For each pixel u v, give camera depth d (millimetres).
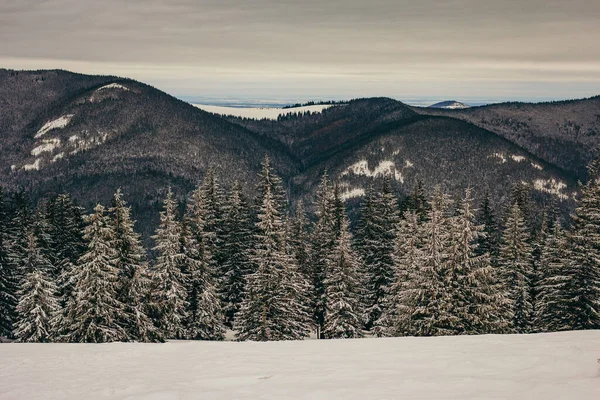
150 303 33906
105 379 11805
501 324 30688
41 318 33000
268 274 36000
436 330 30312
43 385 11469
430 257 30688
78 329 30328
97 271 30172
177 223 36719
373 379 10609
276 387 10297
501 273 39438
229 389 10320
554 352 12344
